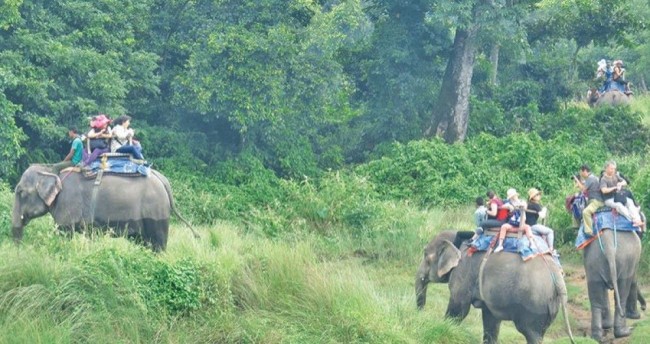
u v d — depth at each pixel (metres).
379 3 58.66
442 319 26.91
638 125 57.34
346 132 58.06
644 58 81.81
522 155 48.09
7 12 43.12
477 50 63.41
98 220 29.83
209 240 34.88
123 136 30.67
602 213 28.22
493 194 26.44
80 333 23.50
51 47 44.53
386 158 49.31
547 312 24.17
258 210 42.66
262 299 27.17
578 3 63.34
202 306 26.23
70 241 28.23
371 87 58.56
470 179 46.62
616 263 27.67
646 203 37.44
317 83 51.47
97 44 48.25
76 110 45.53
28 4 45.06
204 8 51.88
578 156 48.75
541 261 24.41
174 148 49.75
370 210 41.06
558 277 24.39
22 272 24.95
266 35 50.28
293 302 26.91
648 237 35.50
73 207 29.91
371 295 27.55
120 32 49.09
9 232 33.41
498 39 54.88
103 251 26.39
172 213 42.12
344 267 34.25
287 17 51.66
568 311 31.34
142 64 49.25
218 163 50.06
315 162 53.72
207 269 27.12
